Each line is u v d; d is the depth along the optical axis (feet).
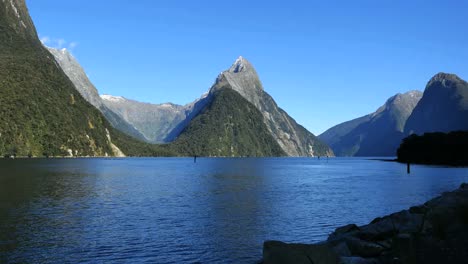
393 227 68.74
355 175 346.74
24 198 150.51
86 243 82.64
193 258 73.72
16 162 486.38
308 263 50.37
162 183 236.22
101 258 72.84
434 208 59.57
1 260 70.54
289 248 51.93
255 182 256.32
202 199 157.48
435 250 51.62
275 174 359.46
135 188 200.54
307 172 403.75
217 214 120.67
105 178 267.18
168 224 104.06
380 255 61.31
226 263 70.95
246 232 95.40
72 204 137.28
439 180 273.13
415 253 52.11
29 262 69.82
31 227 97.50
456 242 52.21
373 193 186.09
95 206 133.69
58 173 299.79
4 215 113.19
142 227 99.55
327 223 107.96
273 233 94.79
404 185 232.32
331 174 364.79
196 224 104.47
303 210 130.21
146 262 70.95
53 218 109.91
